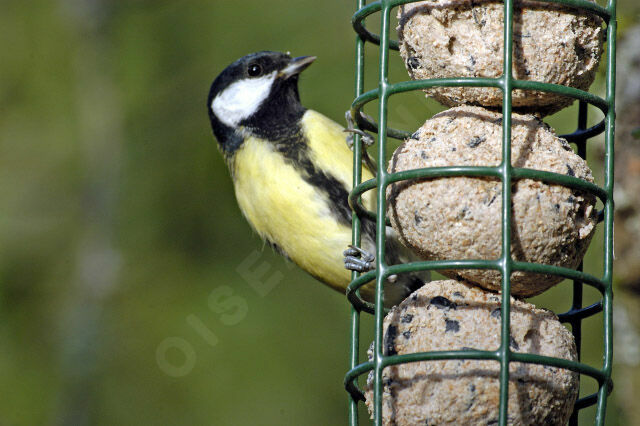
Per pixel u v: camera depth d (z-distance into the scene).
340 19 13.23
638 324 9.26
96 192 14.55
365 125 6.36
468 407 5.02
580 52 5.38
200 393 12.73
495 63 5.31
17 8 15.67
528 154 5.17
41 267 14.37
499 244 5.08
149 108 14.70
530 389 5.02
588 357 10.81
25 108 15.29
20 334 13.84
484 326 5.11
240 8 14.51
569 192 5.14
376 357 5.14
